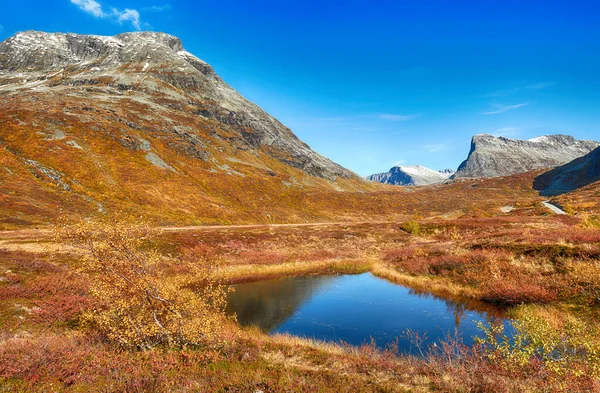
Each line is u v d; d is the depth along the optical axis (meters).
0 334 13.06
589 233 27.52
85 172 90.94
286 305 23.34
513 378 9.59
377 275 33.19
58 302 17.09
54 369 9.40
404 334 16.73
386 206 147.75
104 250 11.49
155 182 100.50
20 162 84.31
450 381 9.63
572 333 10.62
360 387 9.29
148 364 10.41
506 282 21.48
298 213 119.94
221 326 14.53
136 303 11.59
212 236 48.53
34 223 52.56
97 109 147.75
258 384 9.32
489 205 139.38
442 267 29.17
